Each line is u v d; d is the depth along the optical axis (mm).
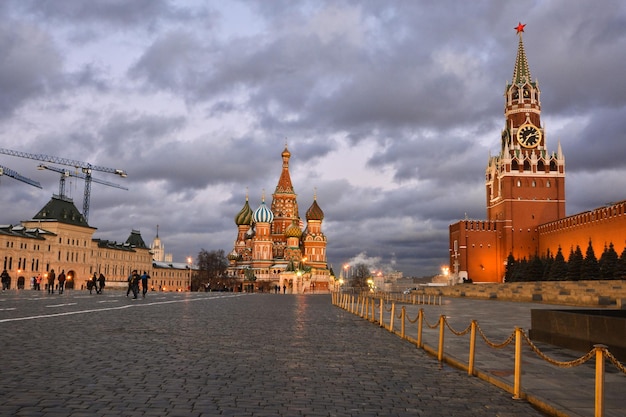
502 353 15391
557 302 48812
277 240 158750
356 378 11594
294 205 162750
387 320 28031
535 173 131500
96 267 152625
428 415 8789
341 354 15102
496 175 140750
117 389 9711
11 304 33344
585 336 15352
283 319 27844
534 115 136250
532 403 9789
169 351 14500
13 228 128500
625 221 92500
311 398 9594
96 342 15781
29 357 12781
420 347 17094
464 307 44844
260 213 148375
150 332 18938
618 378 11742
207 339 17500
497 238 132625
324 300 62250
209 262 147000
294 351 15367
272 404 9062
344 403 9336
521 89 137000
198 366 12320
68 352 13711
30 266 126750
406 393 10320
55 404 8539
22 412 8016
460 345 17172
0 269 117812
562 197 130750
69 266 140000
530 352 15625
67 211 142750
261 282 142125
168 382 10445
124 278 167375
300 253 151125
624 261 71500
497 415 8961
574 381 11406
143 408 8492
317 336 19672
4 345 14648
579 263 81375
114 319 23750
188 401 9031
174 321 23969
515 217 130500
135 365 12164
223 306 39844
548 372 12422
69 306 32156
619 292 46469
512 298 58938
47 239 132750
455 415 8859
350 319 29156
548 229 123125
